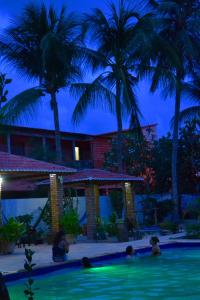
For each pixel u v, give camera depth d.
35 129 35.53
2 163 19.23
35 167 20.05
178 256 17.11
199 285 11.78
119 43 31.08
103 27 30.77
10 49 29.00
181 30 32.41
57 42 27.59
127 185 26.42
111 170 38.53
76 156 40.66
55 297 10.83
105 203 32.06
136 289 11.50
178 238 21.80
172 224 25.47
